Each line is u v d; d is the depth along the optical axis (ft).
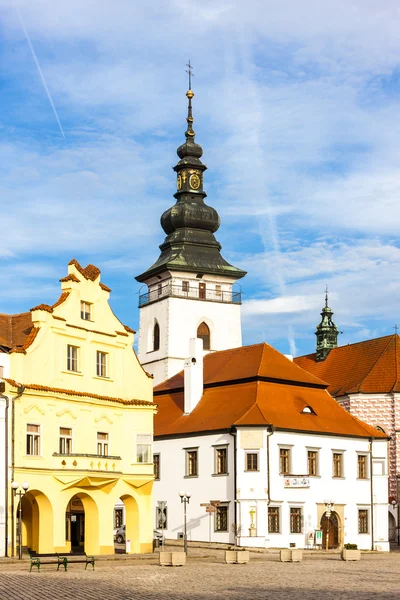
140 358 428.56
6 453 205.67
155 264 426.51
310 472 287.89
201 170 434.71
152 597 121.70
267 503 274.36
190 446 294.46
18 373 211.82
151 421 244.22
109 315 241.96
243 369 306.14
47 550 213.66
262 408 285.02
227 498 279.49
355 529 296.71
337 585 142.20
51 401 217.97
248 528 272.72
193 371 308.19
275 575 162.91
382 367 357.20
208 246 425.28
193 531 289.33
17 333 227.40
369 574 167.63
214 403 301.63
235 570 175.73
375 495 303.07
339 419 304.71
